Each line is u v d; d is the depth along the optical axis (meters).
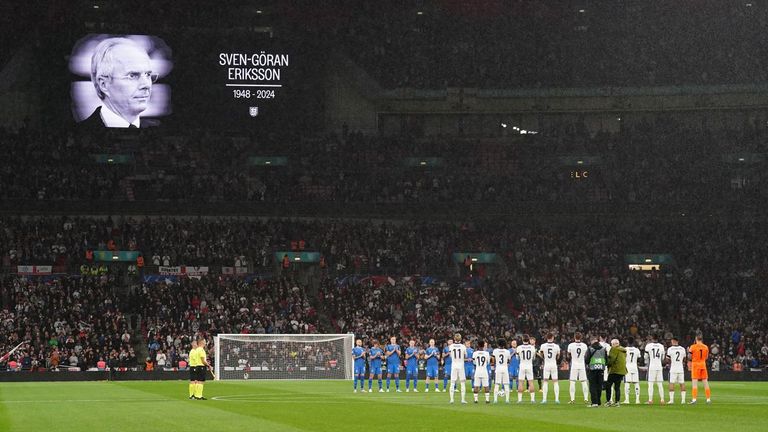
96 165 84.25
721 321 76.44
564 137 91.69
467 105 93.56
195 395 39.88
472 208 86.50
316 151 90.00
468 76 94.62
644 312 77.81
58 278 75.06
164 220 83.25
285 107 85.19
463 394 36.94
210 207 83.06
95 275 75.69
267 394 43.50
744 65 93.44
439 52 95.44
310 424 27.30
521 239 86.12
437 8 95.81
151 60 83.25
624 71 94.31
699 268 82.88
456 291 79.38
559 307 78.06
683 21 96.06
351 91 93.12
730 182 87.56
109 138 86.00
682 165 89.25
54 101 81.88
